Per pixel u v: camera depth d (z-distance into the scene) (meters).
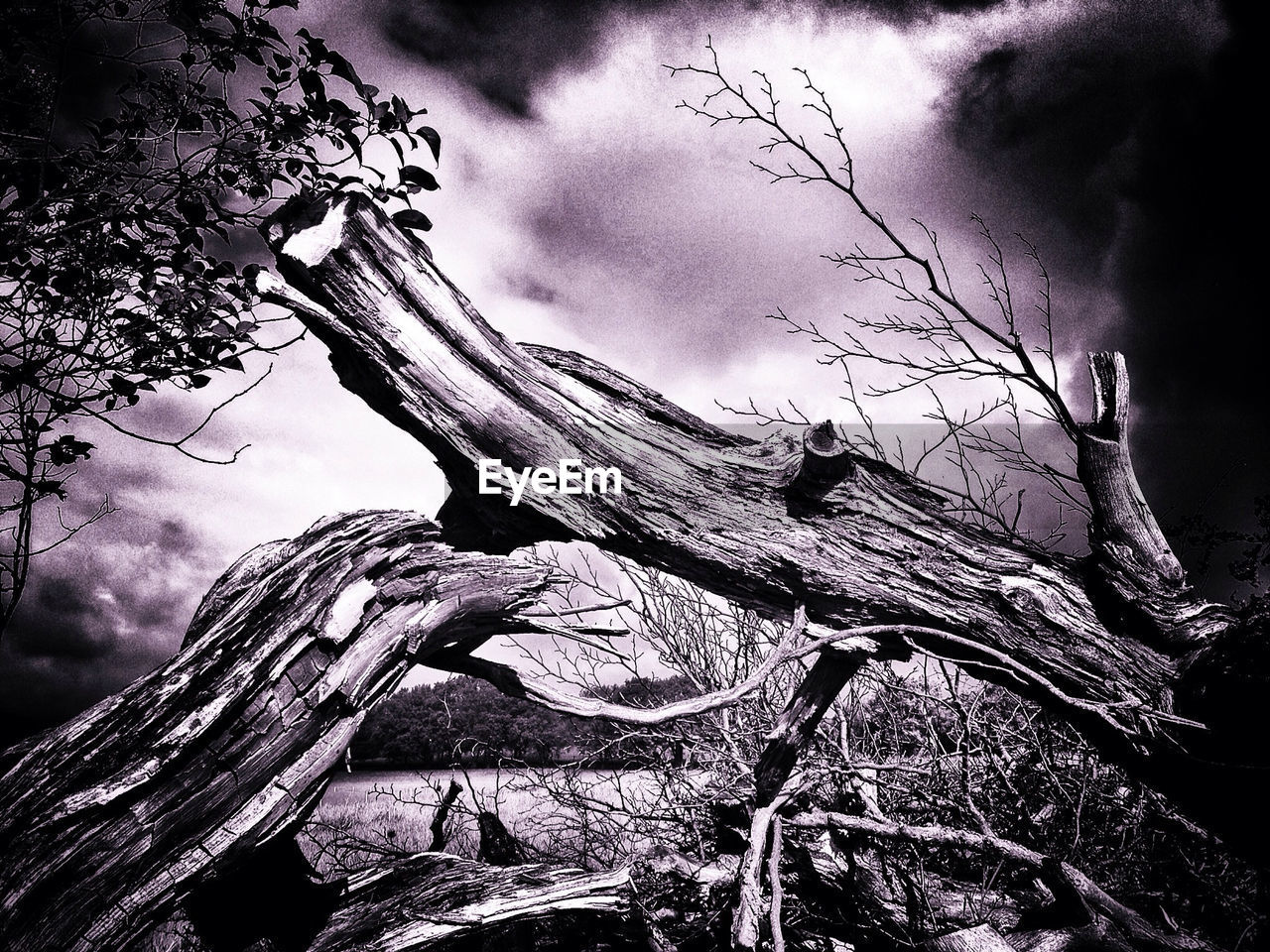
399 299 2.91
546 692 2.79
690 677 4.50
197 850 2.15
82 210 2.55
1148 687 2.80
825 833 3.83
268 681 2.29
